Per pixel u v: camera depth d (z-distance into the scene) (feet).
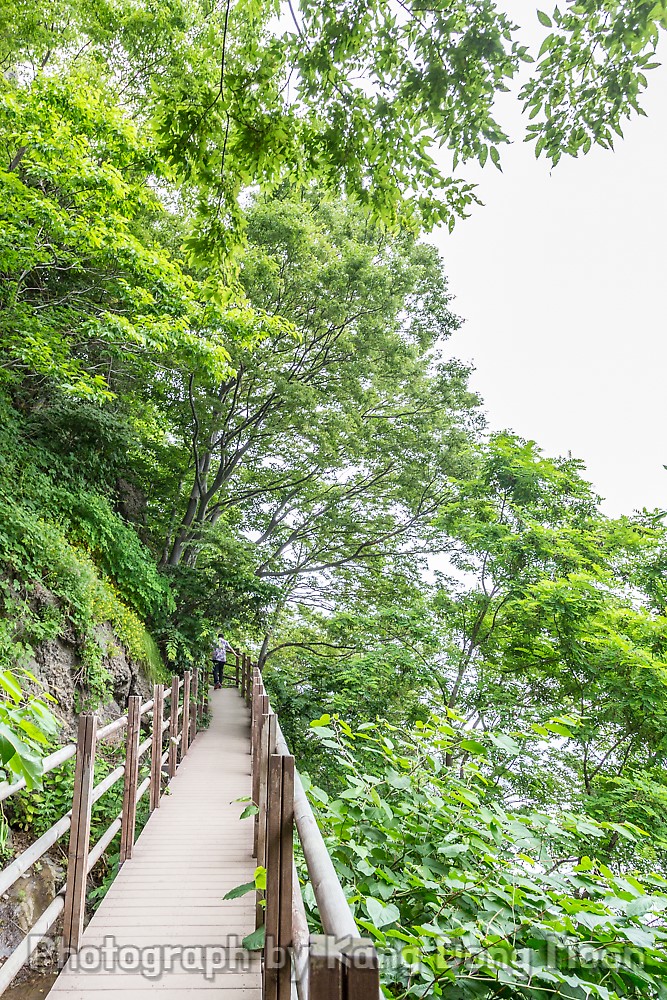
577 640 34.06
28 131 28.68
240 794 25.46
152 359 43.75
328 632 57.21
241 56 13.98
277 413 54.49
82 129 30.09
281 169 15.97
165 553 57.52
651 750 32.50
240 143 14.80
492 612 41.96
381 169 14.30
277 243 51.70
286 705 50.01
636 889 8.49
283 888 8.14
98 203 30.66
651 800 27.86
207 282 18.44
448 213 14.80
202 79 16.47
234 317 34.76
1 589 26.81
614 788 30.60
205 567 50.85
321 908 5.18
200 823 21.48
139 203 33.40
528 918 8.57
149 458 57.00
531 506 41.73
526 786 31.12
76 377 32.32
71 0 38.09
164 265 32.58
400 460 61.98
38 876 19.86
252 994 11.05
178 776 28.48
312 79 13.39
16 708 6.99
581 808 29.55
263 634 62.39
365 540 65.36
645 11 11.08
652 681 30.32
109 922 13.88
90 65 40.65
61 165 29.43
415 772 11.62
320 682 50.26
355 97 13.46
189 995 10.99
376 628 45.19
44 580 29.84
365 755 17.07
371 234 58.70
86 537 36.24
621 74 11.98
